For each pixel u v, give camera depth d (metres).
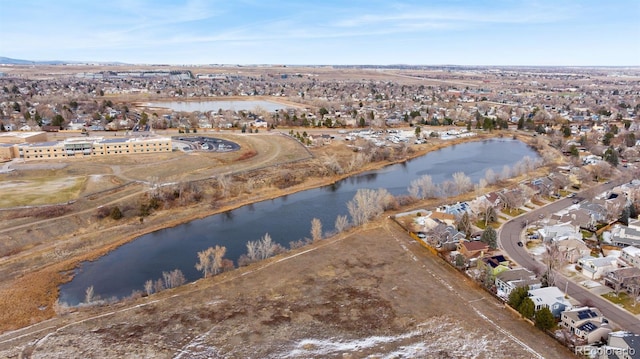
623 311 78.06
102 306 83.62
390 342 71.62
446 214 120.75
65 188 142.50
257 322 77.38
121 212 129.50
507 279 86.12
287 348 70.44
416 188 146.12
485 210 124.19
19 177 154.50
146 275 97.75
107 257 107.19
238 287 89.12
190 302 84.06
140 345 71.50
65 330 75.88
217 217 133.25
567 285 87.31
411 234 113.62
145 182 150.75
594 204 125.69
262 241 113.06
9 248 107.94
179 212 134.75
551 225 115.56
